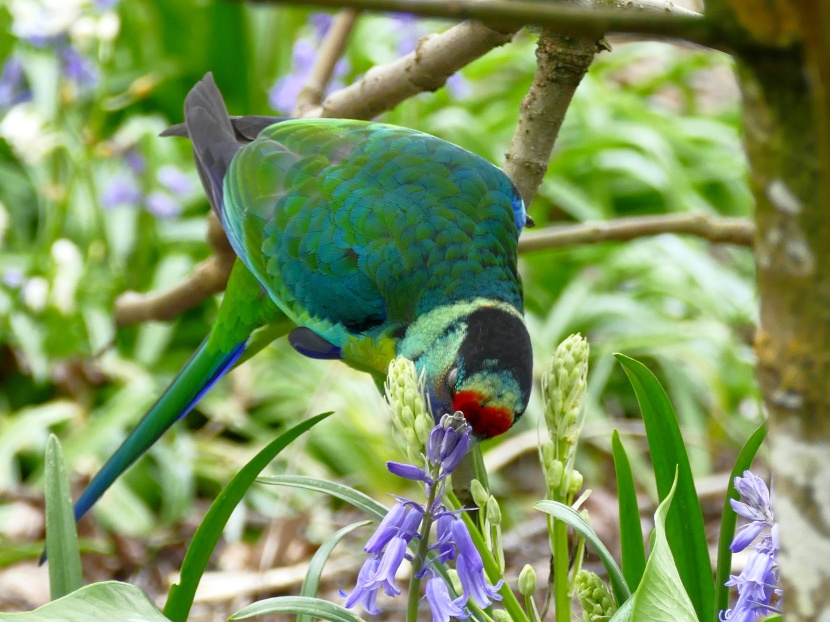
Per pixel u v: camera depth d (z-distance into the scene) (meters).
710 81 11.98
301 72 8.14
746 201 9.52
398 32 8.97
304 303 4.37
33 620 2.22
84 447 7.18
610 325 8.42
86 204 8.67
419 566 2.32
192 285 5.37
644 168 9.11
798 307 1.52
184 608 2.82
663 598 2.11
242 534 7.08
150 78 8.90
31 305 7.95
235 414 7.80
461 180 4.23
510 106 9.75
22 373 8.09
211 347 5.06
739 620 2.27
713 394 7.84
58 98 8.60
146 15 9.65
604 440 7.70
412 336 3.97
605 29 1.24
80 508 4.88
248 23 9.55
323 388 7.11
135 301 5.69
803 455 1.57
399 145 4.41
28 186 9.05
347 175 4.37
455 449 2.28
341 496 2.79
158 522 7.16
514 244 4.11
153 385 7.82
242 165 4.63
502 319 3.68
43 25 8.05
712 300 8.48
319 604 2.53
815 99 1.34
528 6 1.22
